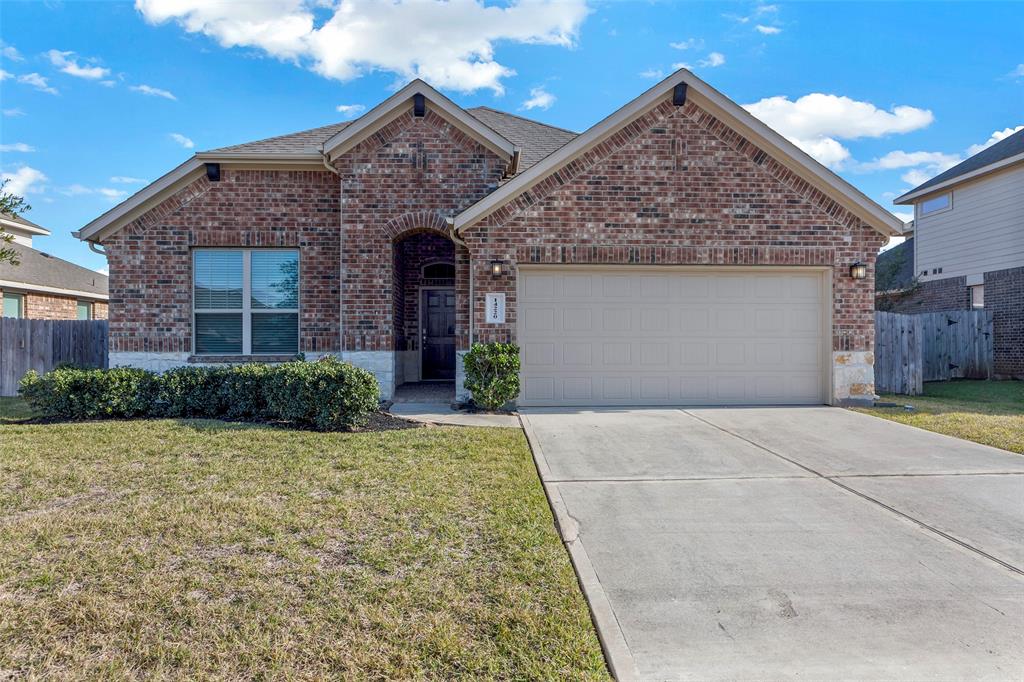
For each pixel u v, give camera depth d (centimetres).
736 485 554
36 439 674
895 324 1256
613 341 986
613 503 502
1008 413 950
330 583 346
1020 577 371
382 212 1031
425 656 279
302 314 1072
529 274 977
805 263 978
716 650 292
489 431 747
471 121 1020
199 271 1080
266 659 275
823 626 314
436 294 1367
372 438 696
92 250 1062
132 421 793
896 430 798
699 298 995
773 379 1002
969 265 1745
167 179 1041
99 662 272
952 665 281
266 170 1070
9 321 1231
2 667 267
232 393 812
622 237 959
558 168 955
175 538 405
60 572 354
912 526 455
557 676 267
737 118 953
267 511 455
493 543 407
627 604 336
